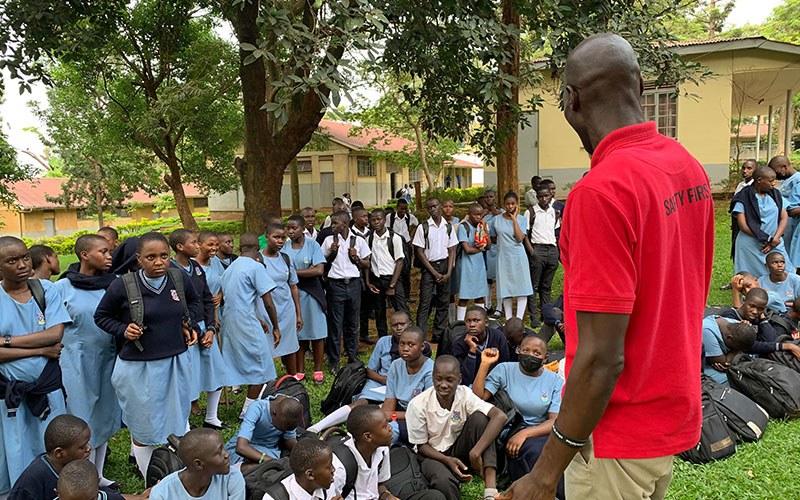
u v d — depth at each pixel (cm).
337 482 320
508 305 783
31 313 362
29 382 353
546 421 390
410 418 391
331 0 529
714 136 1545
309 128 902
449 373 375
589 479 152
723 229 1279
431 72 801
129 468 438
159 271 394
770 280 639
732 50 1502
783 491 356
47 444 305
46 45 745
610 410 145
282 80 542
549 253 782
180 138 1731
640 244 134
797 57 1483
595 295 131
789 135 1847
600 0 640
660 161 145
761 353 508
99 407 421
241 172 1044
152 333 395
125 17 1364
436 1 657
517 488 149
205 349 488
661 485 161
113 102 1605
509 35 656
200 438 292
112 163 1820
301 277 616
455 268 800
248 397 528
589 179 139
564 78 163
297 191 2064
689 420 148
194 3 1341
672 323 144
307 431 419
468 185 4478
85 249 418
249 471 346
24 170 1426
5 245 353
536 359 406
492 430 370
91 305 414
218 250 593
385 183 3269
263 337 524
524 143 1703
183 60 1520
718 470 385
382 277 733
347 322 670
